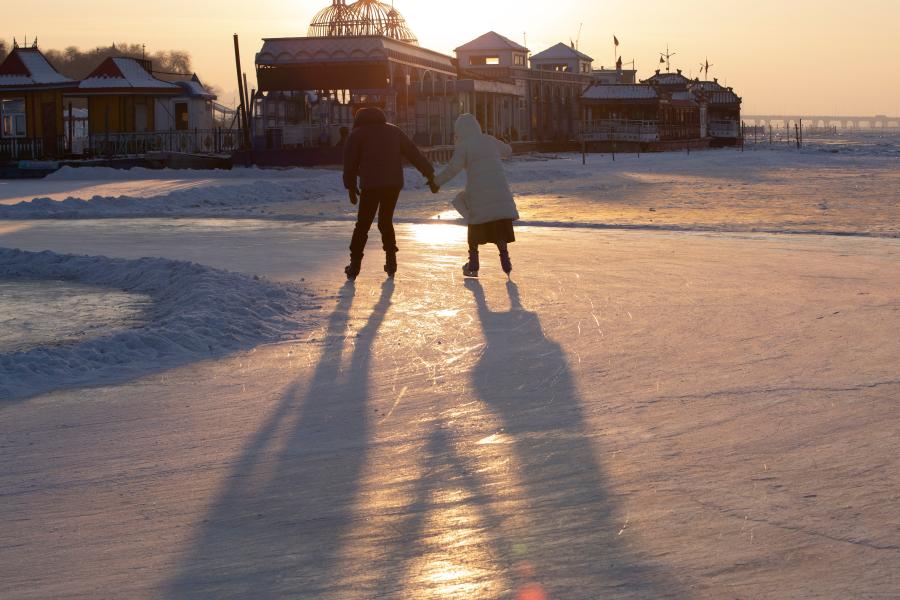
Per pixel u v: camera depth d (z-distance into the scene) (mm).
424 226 18859
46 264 12508
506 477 4789
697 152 89438
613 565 3701
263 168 50031
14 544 4066
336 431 5664
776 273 11719
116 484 4805
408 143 11570
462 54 84625
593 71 114938
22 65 52312
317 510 4395
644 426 5594
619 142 91750
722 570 3625
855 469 4738
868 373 6719
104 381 6895
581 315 9148
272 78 51781
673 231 17297
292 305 9664
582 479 4719
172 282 10656
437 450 5262
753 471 4754
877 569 3592
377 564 3773
